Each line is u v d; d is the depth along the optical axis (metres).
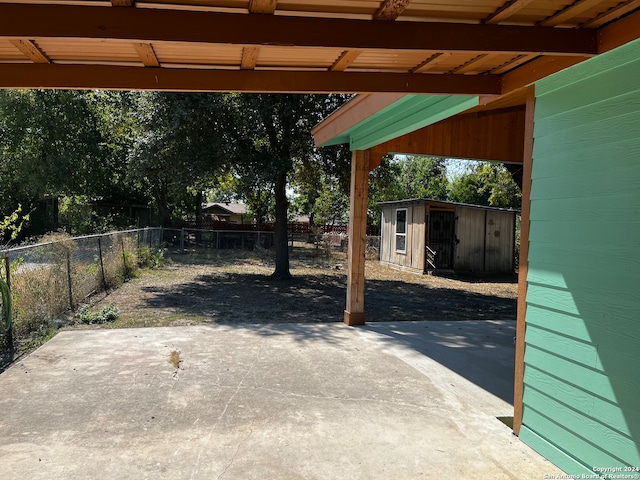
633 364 2.28
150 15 1.88
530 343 3.05
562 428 2.74
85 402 3.60
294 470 2.68
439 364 4.77
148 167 10.50
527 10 2.07
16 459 2.74
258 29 1.98
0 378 4.11
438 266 14.62
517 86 3.01
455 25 2.17
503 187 17.38
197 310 7.64
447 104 3.78
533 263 3.03
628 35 2.17
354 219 6.43
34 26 1.82
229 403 3.62
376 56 2.57
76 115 20.08
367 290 10.82
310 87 2.74
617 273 2.37
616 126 2.38
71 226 20.31
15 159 19.84
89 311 7.09
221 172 11.51
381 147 6.16
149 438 3.03
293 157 11.76
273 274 12.10
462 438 3.14
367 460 2.81
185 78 2.60
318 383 4.11
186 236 20.16
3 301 5.10
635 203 2.28
